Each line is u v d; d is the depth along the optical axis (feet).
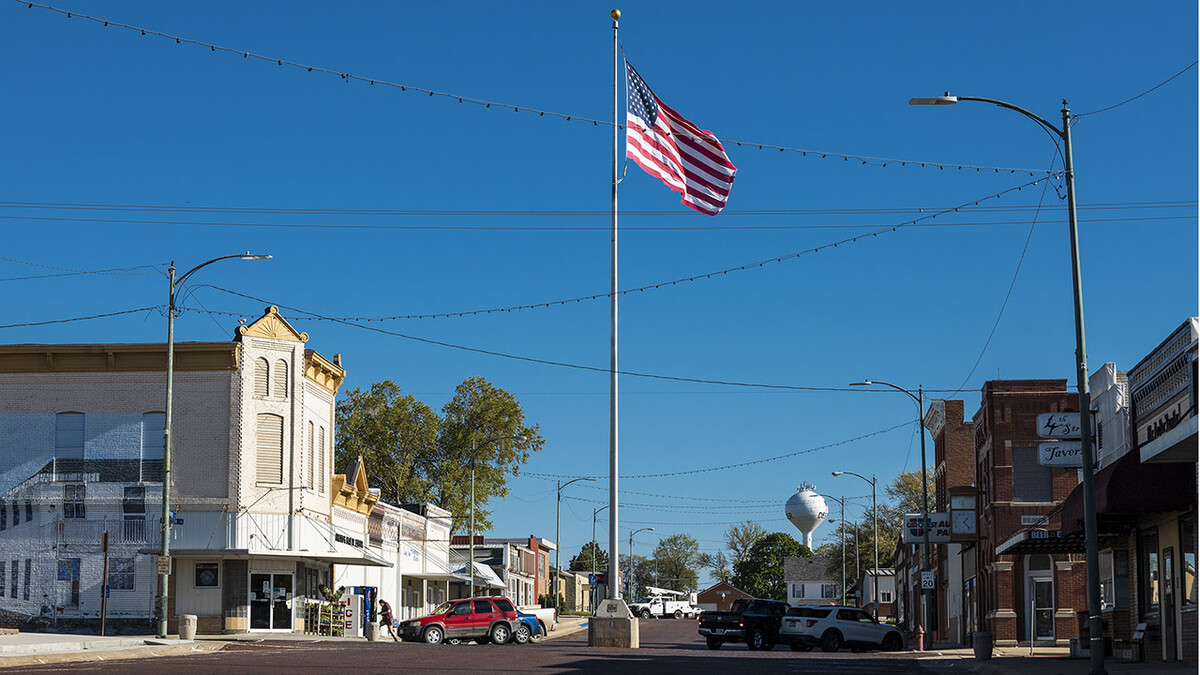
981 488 181.27
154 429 161.27
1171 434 72.79
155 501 159.63
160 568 125.29
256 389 163.22
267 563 162.30
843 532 347.97
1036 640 162.50
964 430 222.89
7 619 158.10
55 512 160.15
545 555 384.27
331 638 154.71
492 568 297.74
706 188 112.78
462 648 120.88
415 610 232.32
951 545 222.89
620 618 128.67
